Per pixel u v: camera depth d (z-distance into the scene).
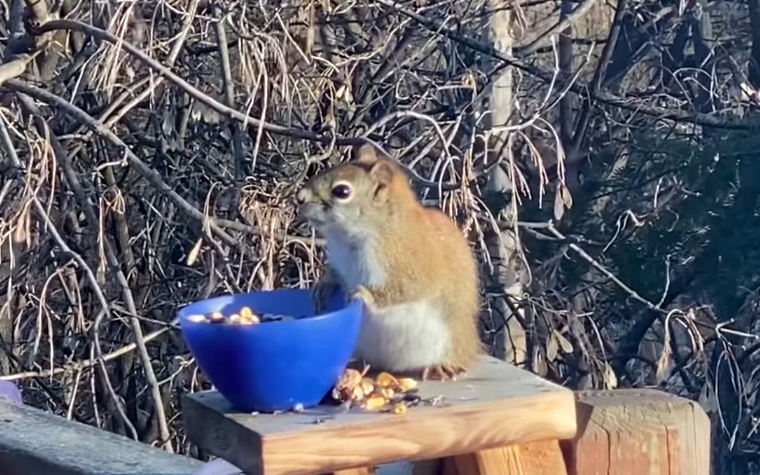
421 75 3.68
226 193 3.29
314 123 3.27
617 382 4.04
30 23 2.68
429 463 1.52
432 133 3.29
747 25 5.13
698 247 3.89
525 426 1.47
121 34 2.60
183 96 3.58
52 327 3.20
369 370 1.73
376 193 1.84
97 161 3.42
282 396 1.46
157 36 3.33
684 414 1.48
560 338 3.30
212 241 2.68
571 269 3.99
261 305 1.60
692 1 4.77
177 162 3.64
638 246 3.96
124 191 3.57
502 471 1.48
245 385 1.46
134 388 3.77
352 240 1.82
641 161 4.05
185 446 3.61
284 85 2.74
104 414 3.72
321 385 1.47
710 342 4.21
